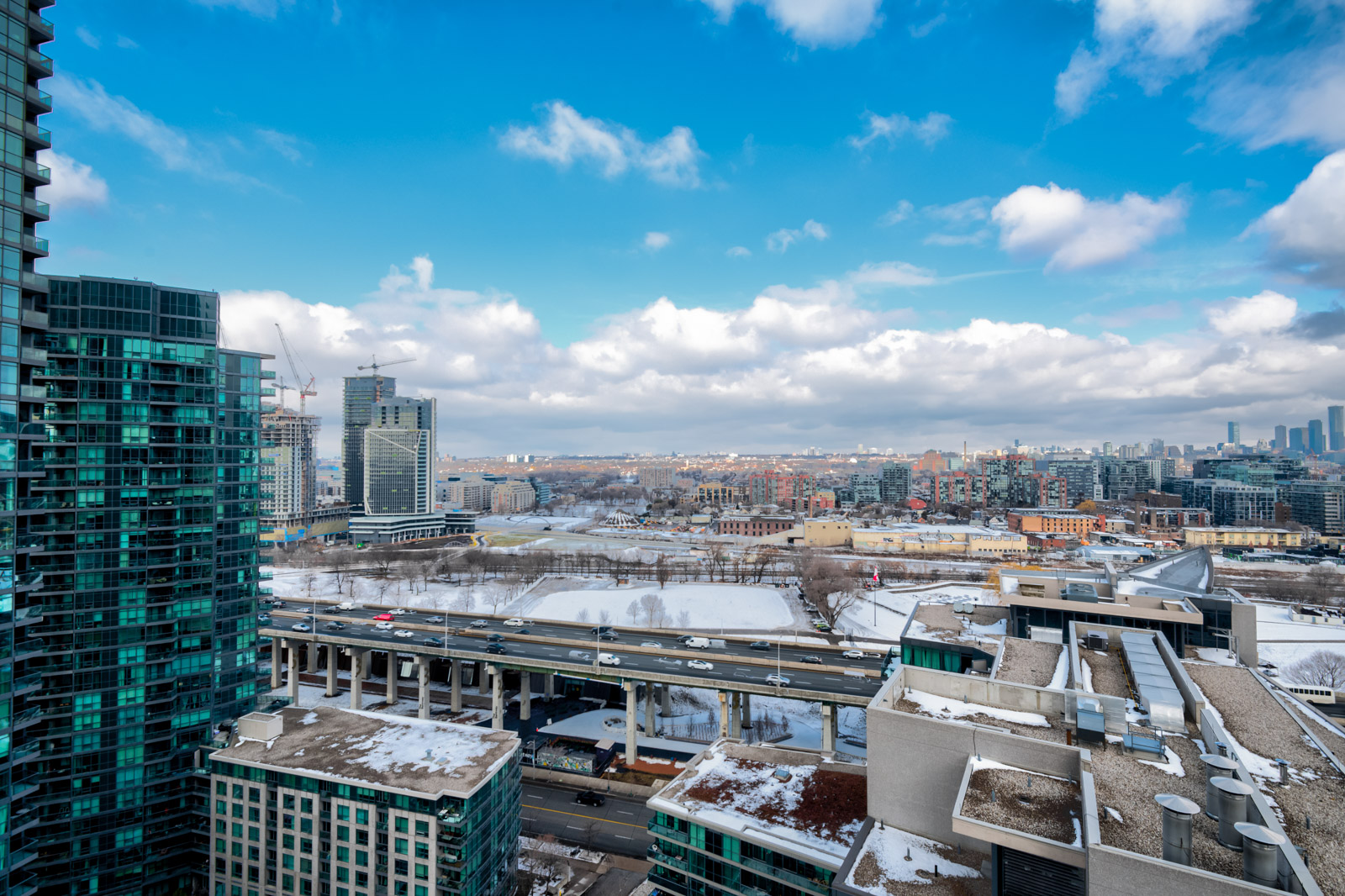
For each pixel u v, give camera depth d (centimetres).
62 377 11531
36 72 9362
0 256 8881
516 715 17938
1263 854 4138
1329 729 7044
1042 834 5000
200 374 12638
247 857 10425
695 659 16275
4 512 8994
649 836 11875
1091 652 9150
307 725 11644
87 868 11094
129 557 11781
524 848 11475
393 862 9406
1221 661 10312
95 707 11356
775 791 8244
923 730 6456
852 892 5662
